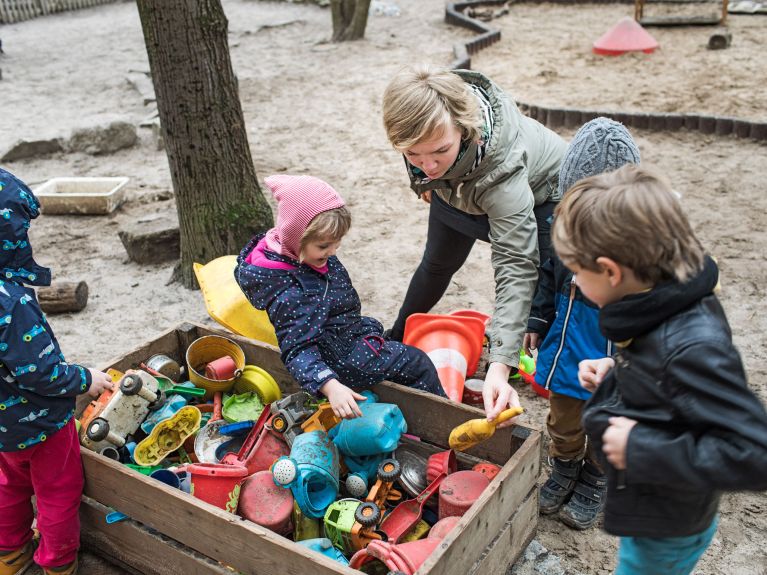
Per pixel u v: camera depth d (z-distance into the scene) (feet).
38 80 36.27
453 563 7.18
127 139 26.13
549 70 32.78
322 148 25.09
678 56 33.91
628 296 5.48
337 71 35.01
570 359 8.60
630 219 5.22
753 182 20.51
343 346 9.52
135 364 10.62
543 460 10.86
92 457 8.69
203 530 7.98
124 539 8.96
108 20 52.16
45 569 8.89
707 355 5.10
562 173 8.30
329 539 8.39
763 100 26.89
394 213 19.77
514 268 8.91
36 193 20.48
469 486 8.38
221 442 9.80
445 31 41.93
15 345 7.50
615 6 46.32
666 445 5.23
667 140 24.12
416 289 12.29
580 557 9.20
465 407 9.14
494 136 8.75
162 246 17.53
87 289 15.84
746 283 15.31
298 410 9.56
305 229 8.71
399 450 9.60
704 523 6.06
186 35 14.24
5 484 8.65
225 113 15.11
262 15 49.78
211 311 11.50
